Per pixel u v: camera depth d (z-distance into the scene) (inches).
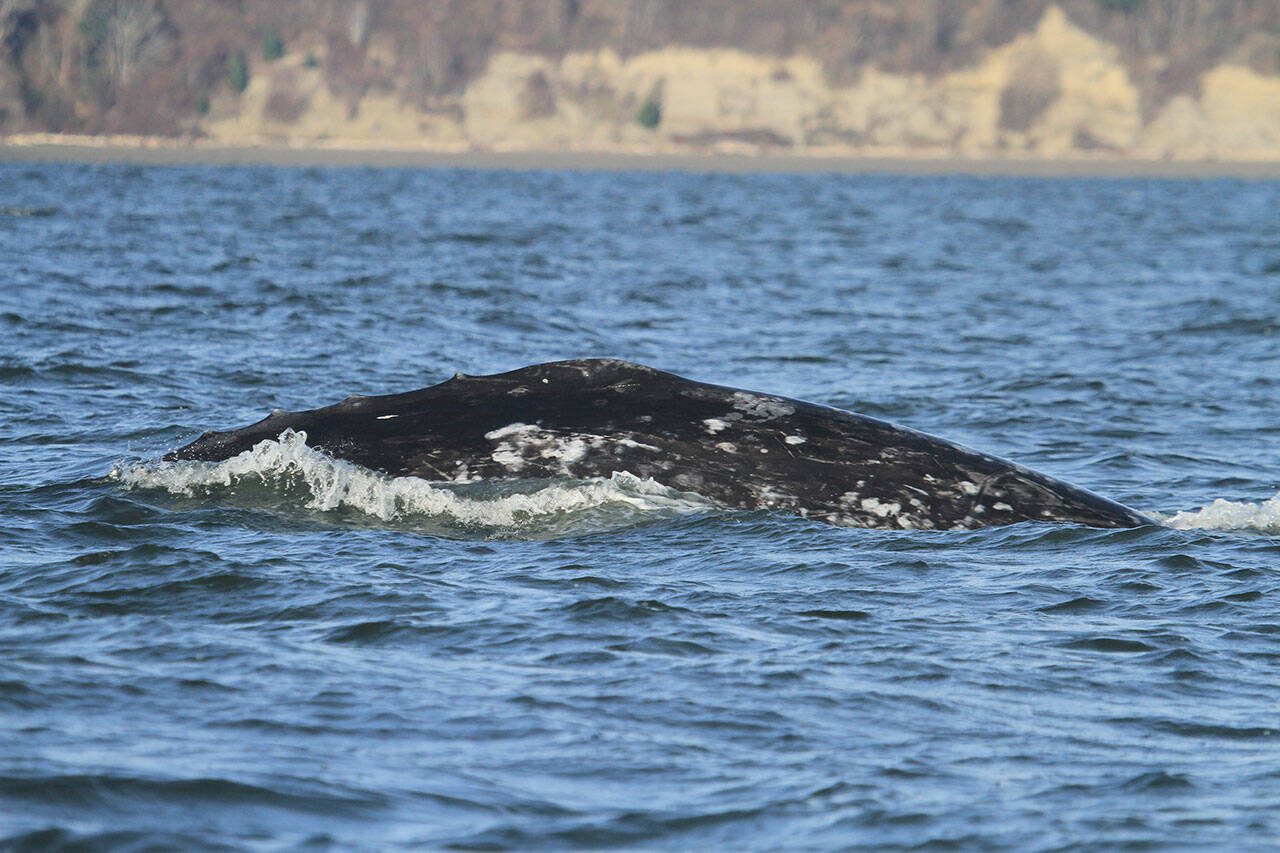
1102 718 1218.0
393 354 3376.0
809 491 1800.0
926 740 1156.5
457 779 1045.8
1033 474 1894.7
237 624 1393.9
